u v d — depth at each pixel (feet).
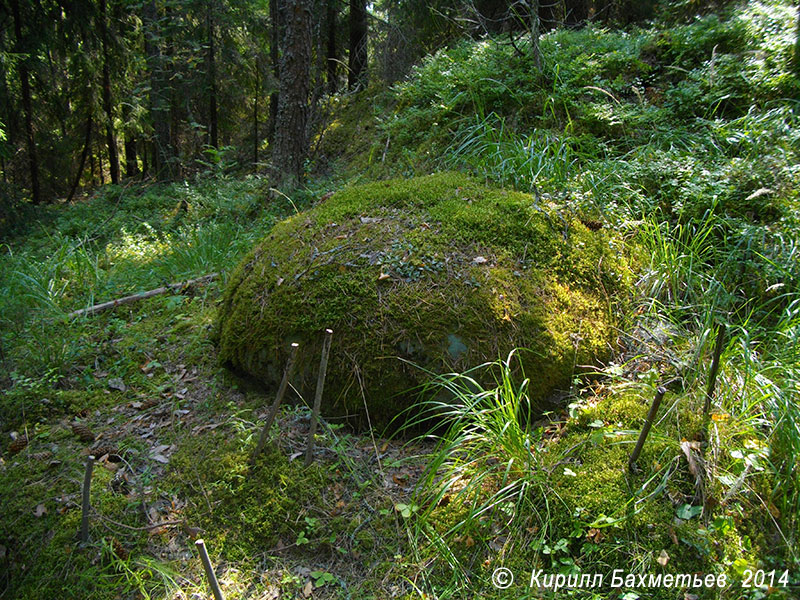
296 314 9.84
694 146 14.60
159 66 38.70
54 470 9.28
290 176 21.52
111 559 7.81
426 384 9.04
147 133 42.39
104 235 24.45
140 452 9.57
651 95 17.20
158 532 8.09
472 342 9.23
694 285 11.37
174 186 30.07
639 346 10.37
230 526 8.11
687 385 9.23
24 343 12.70
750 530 7.40
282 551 7.82
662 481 7.71
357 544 7.73
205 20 39.27
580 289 10.64
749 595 6.80
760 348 10.07
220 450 9.23
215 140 43.37
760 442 8.14
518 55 19.71
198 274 16.22
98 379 11.64
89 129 43.78
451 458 8.65
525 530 7.61
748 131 14.26
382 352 9.27
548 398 9.57
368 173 20.27
